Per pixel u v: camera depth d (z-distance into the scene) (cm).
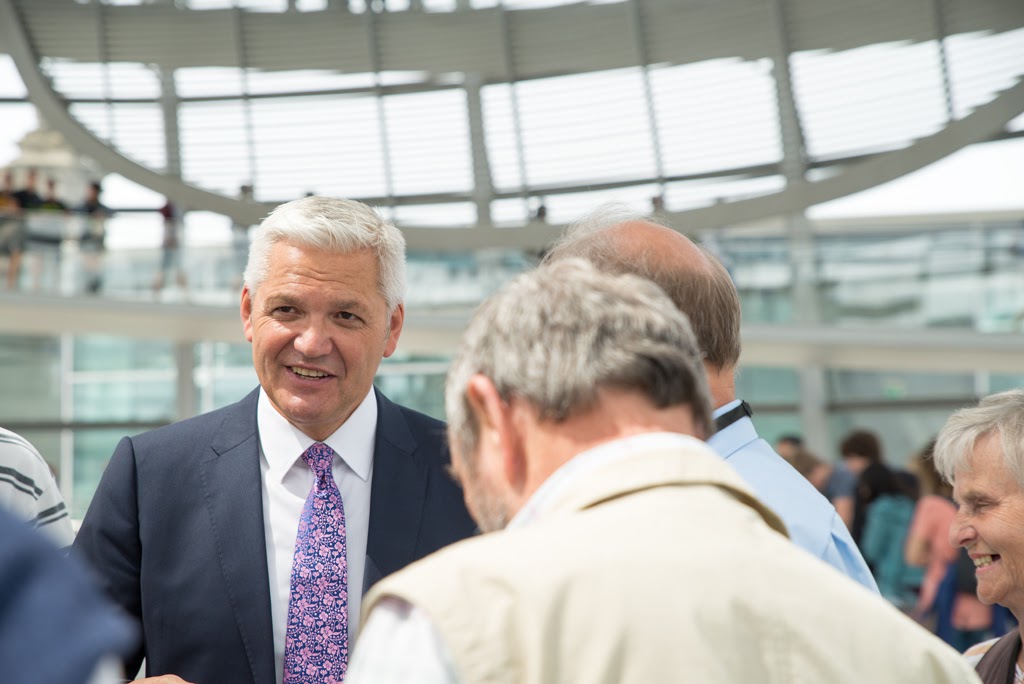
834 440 1844
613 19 1762
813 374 1847
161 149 1831
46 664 64
